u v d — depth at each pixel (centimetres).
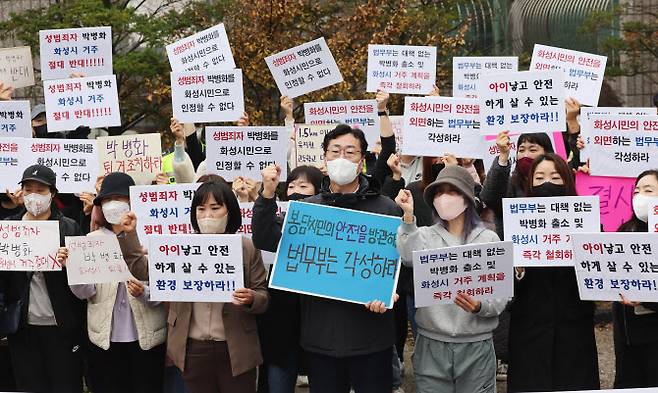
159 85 1481
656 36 1666
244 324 679
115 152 902
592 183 826
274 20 1488
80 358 746
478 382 655
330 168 672
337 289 659
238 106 939
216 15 1541
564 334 689
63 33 1020
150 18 1538
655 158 804
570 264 686
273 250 676
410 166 958
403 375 970
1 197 859
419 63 1056
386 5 1538
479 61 1053
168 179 881
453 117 859
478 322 653
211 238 656
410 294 838
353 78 1492
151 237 660
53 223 718
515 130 815
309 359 677
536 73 807
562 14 1797
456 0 1605
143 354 727
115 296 720
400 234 652
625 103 1928
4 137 878
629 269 646
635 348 692
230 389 681
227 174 871
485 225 729
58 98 960
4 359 812
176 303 682
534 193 717
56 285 730
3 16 1800
